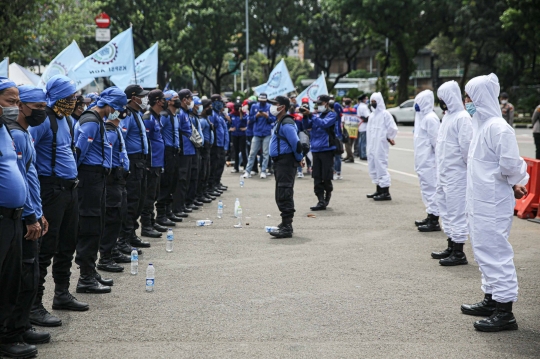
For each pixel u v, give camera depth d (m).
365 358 4.99
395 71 54.19
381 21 47.12
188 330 5.64
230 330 5.64
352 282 7.31
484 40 46.72
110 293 6.85
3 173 4.68
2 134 4.72
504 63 52.19
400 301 6.57
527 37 40.31
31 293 5.14
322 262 8.30
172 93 10.66
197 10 45.88
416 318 6.03
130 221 8.62
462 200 8.07
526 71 51.09
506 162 5.74
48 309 6.29
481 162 5.91
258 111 17.92
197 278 7.47
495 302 6.05
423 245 9.38
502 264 5.77
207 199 13.87
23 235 5.09
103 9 44.69
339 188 15.94
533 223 11.08
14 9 22.34
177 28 46.59
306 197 14.45
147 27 47.53
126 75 13.23
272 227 10.27
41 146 5.78
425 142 10.27
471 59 53.66
